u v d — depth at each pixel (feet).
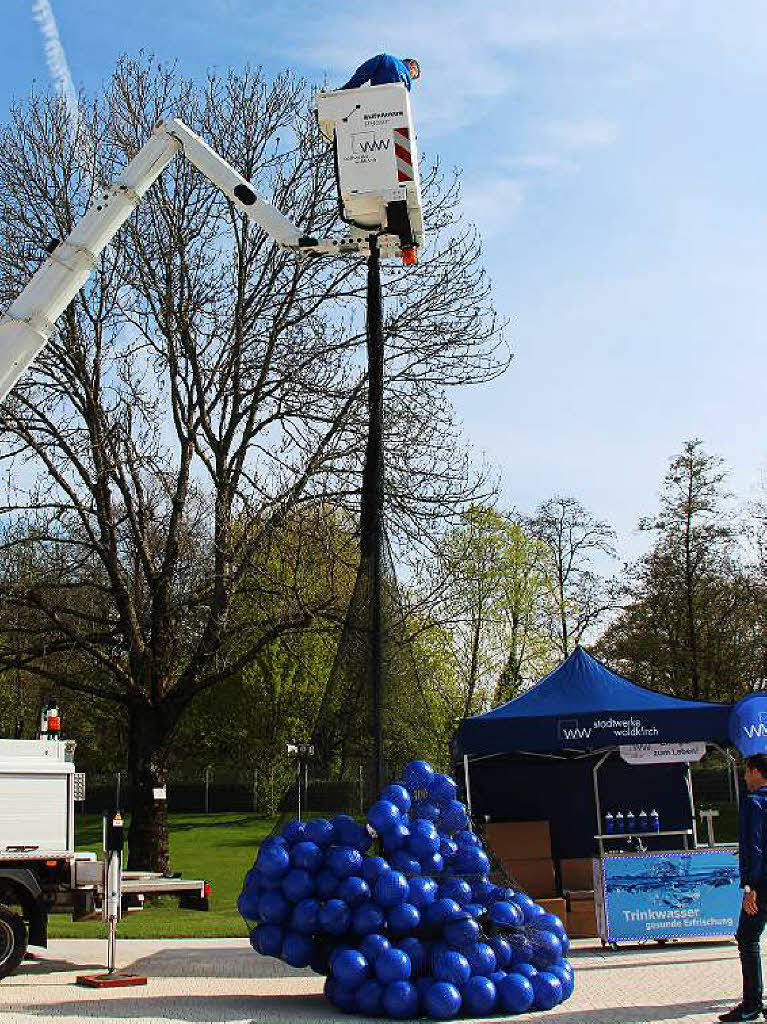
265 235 73.97
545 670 135.74
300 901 31.91
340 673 37.81
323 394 71.56
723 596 131.13
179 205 72.79
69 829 38.78
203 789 177.58
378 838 33.14
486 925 31.71
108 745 157.69
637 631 134.41
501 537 123.13
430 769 35.24
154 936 51.75
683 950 42.11
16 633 75.87
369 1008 29.71
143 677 72.02
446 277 72.69
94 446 69.82
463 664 126.31
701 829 105.09
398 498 67.21
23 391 69.67
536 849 51.29
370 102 37.81
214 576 71.97
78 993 33.60
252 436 73.10
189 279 72.84
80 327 70.44
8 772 37.78
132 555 77.10
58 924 56.18
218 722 143.74
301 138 75.87
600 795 55.01
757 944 27.50
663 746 46.09
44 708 40.40
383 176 37.42
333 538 70.13
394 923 30.86
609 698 45.29
